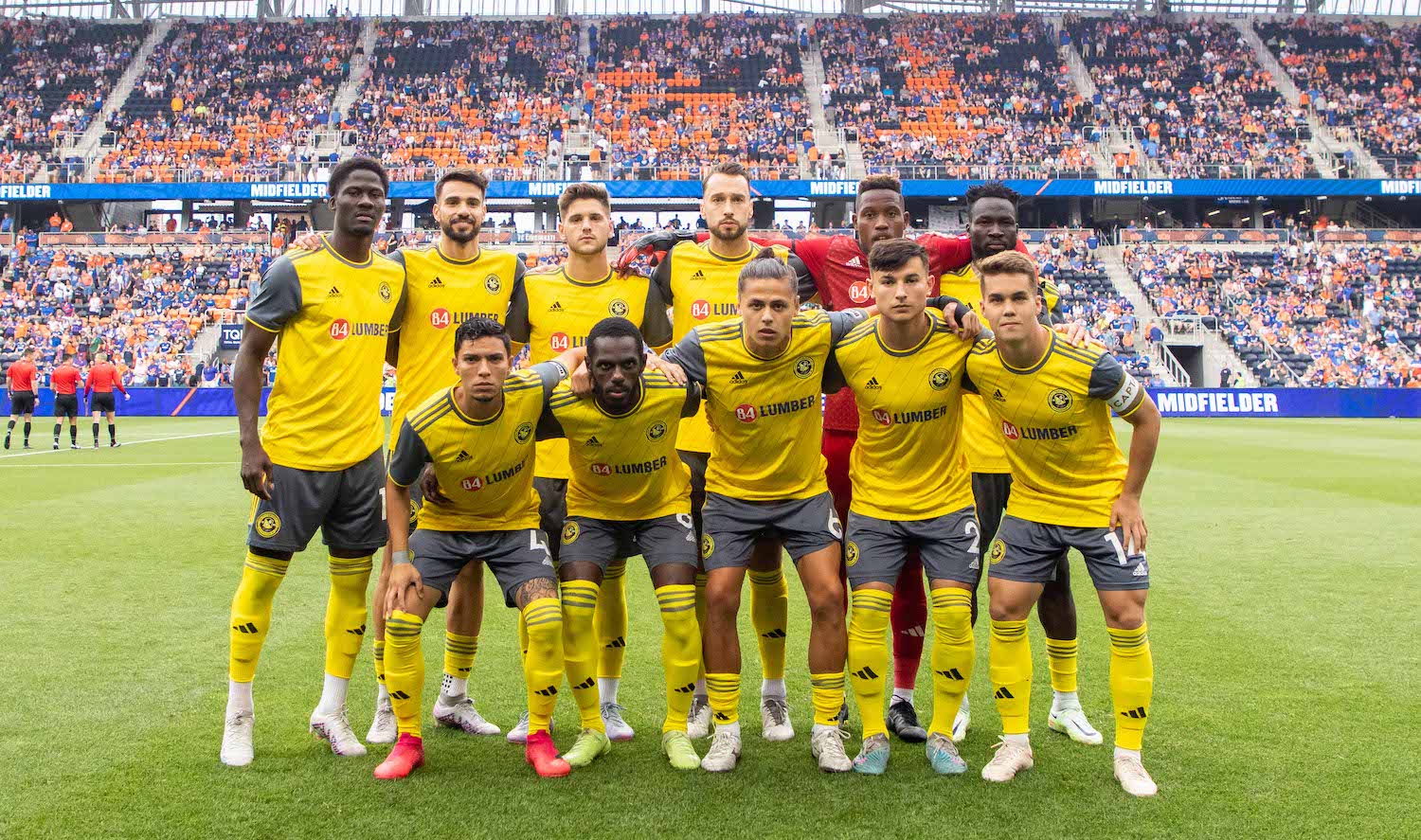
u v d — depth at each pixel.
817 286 4.96
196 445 17.56
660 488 3.96
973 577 3.80
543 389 3.81
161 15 45.22
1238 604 5.98
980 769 3.68
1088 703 4.36
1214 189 32.06
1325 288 30.89
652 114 36.72
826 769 3.65
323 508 3.90
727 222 4.55
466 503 3.82
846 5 46.28
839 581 3.86
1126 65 39.19
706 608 3.98
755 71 38.97
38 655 4.93
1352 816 3.20
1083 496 3.69
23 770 3.55
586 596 3.84
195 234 31.88
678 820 3.20
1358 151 34.56
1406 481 12.03
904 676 4.19
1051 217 36.00
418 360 4.48
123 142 34.50
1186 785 3.46
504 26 40.84
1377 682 4.54
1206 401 26.20
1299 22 41.41
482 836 3.07
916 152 35.00
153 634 5.33
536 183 31.41
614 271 4.74
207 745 3.82
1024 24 41.22
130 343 28.17
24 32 39.34
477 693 4.54
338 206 4.03
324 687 3.91
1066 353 3.58
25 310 29.28
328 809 3.27
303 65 38.50
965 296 4.76
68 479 12.29
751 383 3.79
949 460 3.87
